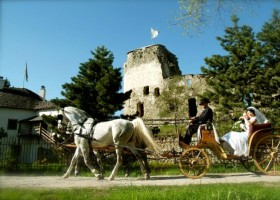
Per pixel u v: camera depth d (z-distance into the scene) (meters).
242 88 24.97
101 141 10.82
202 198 6.74
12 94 41.34
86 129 11.04
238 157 10.41
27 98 42.09
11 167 16.39
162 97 43.28
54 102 20.52
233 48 26.23
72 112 11.55
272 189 7.45
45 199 6.90
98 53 22.33
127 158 13.80
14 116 38.94
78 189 7.98
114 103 21.08
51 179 10.96
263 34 26.53
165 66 52.06
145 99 51.59
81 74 21.86
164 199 6.80
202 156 10.61
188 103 43.41
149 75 52.16
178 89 43.22
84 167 15.50
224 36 27.56
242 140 10.38
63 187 8.32
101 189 8.01
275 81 23.67
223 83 25.34
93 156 14.95
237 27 27.67
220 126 20.36
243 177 10.20
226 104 24.62
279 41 25.80
